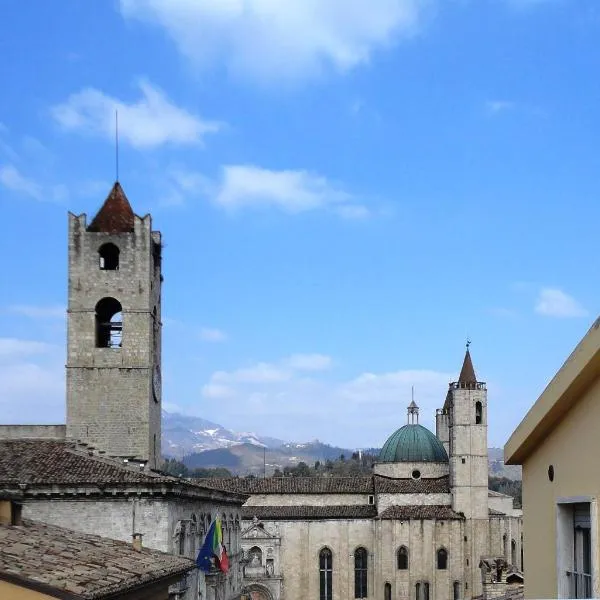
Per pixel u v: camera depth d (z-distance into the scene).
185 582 64.44
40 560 31.02
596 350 17.73
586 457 19.31
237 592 97.50
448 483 154.12
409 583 145.62
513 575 66.44
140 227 84.56
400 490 150.75
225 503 89.81
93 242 84.38
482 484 151.00
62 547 36.34
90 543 41.59
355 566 148.25
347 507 151.25
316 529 148.62
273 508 150.25
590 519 19.27
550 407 20.28
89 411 82.31
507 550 152.50
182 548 66.38
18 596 26.42
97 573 32.03
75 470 63.47
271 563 142.38
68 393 82.50
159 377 88.62
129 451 81.81
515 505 178.75
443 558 147.25
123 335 83.31
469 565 148.50
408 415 168.38
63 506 60.38
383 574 145.75
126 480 60.78
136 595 34.75
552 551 21.27
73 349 83.06
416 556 146.25
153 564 40.56
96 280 83.94
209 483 153.75
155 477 62.12
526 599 23.11
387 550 146.12
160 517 60.69
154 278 87.38
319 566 147.62
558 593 20.48
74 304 83.69
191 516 71.19
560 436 20.81
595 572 18.67
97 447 80.62
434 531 147.00
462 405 153.12
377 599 145.38
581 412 19.59
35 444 69.81
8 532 36.88
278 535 147.62
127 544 47.22
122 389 82.62
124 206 88.06
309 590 146.62
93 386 82.62
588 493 19.19
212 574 75.12
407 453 160.00
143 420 82.25
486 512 150.38
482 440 152.25
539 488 22.36
